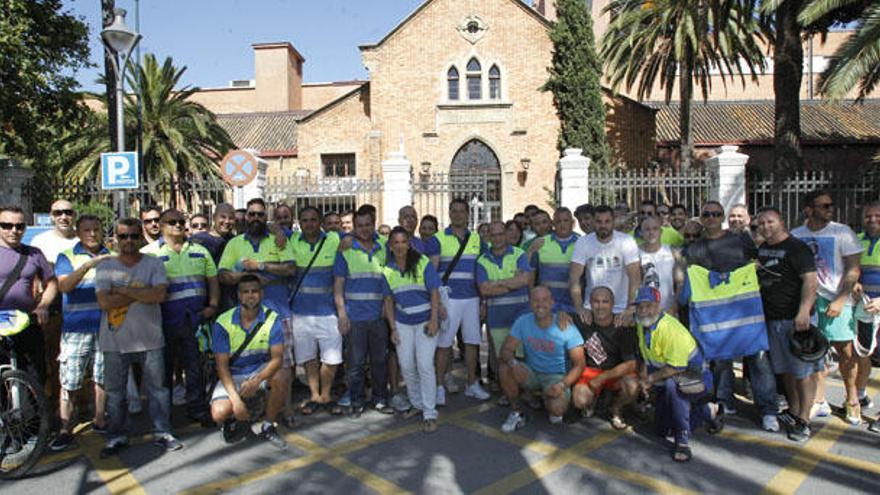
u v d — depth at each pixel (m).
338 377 6.17
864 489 3.87
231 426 4.84
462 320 5.98
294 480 4.16
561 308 5.93
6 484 4.16
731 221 5.96
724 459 4.37
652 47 18.12
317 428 5.19
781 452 4.48
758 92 33.34
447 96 23.11
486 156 23.27
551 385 5.05
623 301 5.43
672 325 4.49
